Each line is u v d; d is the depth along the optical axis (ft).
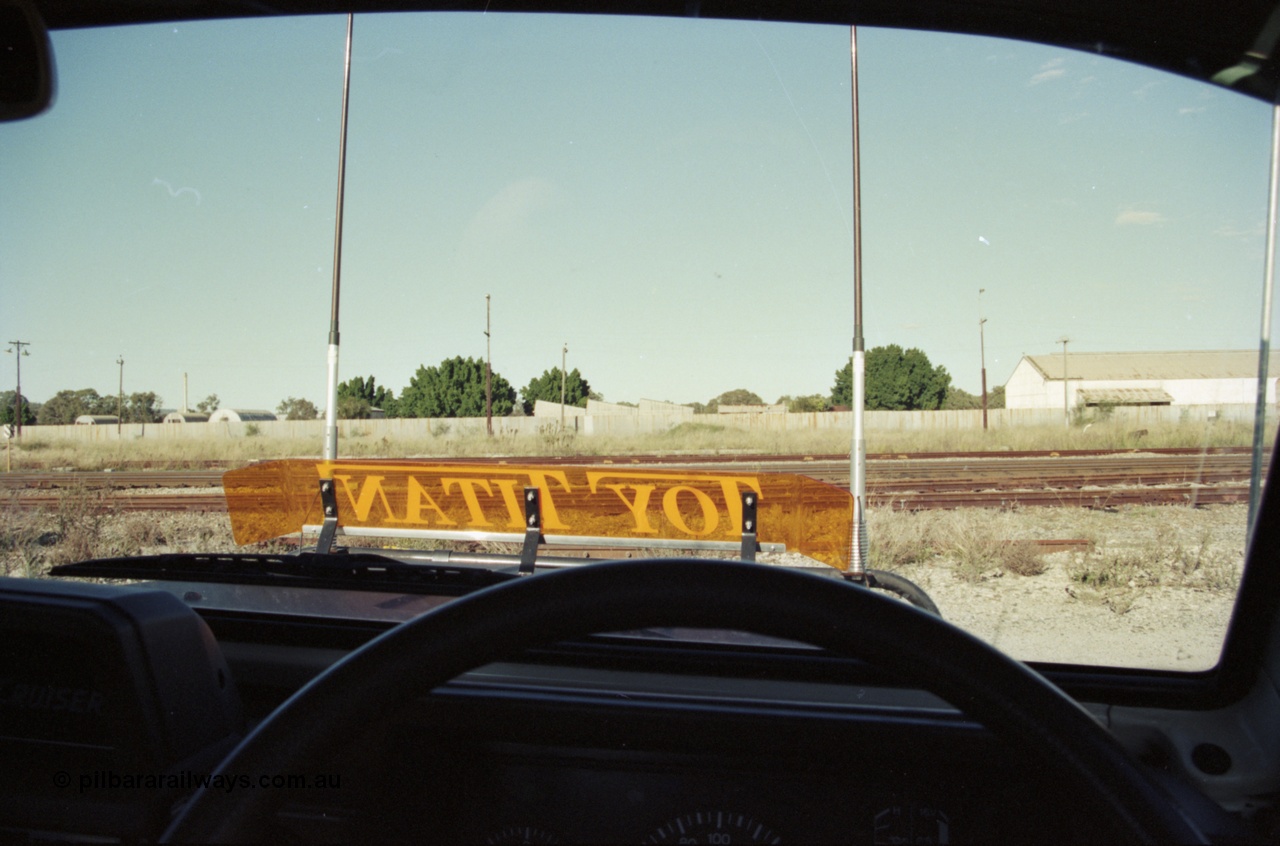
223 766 2.89
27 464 62.34
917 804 4.22
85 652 4.01
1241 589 5.80
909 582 7.38
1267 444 6.05
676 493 11.61
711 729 4.39
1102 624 8.63
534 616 2.89
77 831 3.91
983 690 2.84
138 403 83.56
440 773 4.40
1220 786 5.32
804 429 84.58
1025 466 48.75
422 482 12.16
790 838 4.24
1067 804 4.11
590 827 4.31
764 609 2.85
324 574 7.80
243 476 12.36
